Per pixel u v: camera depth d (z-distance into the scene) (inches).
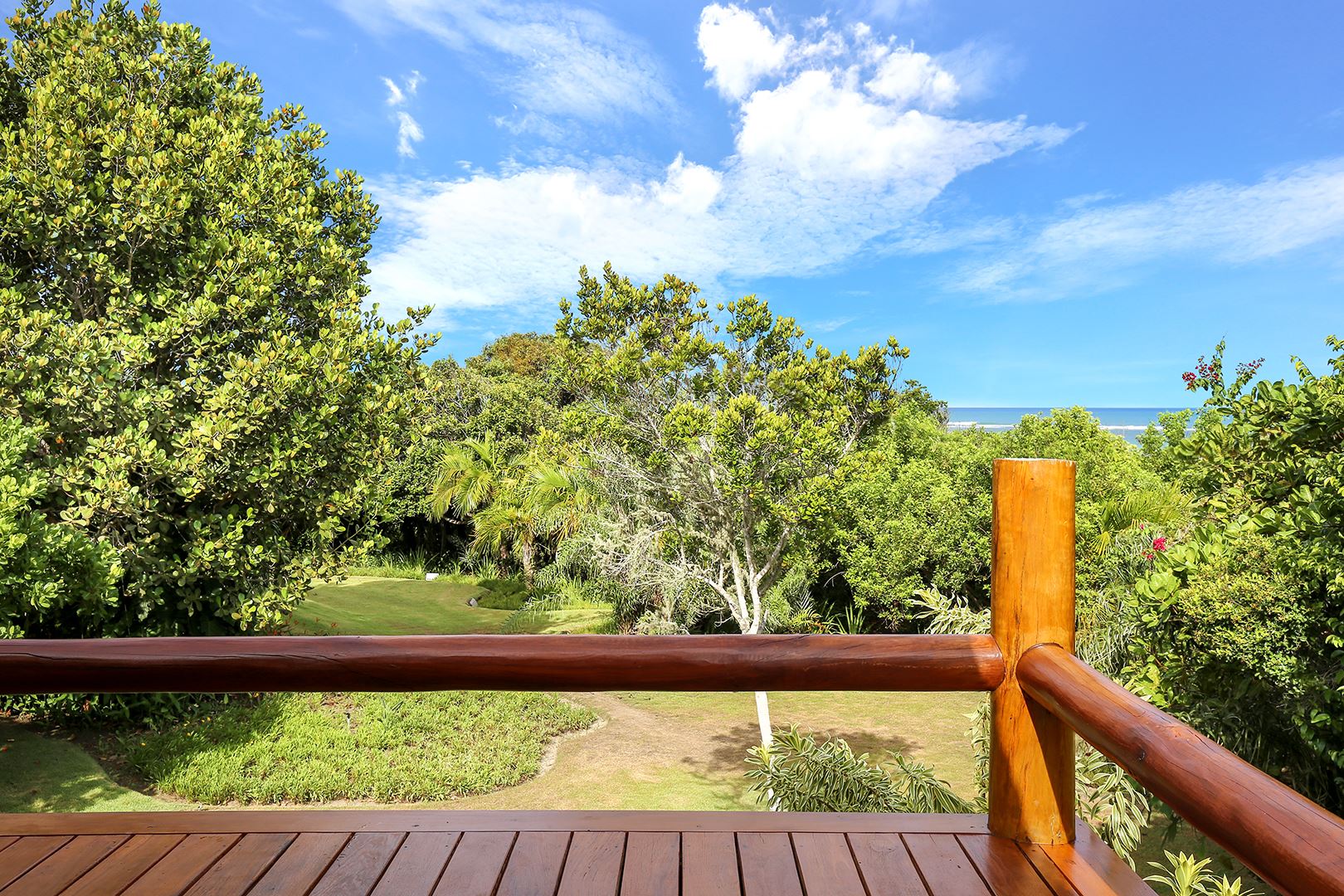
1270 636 174.6
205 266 346.9
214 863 76.5
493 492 747.4
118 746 321.7
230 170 367.9
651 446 381.7
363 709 379.2
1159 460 610.9
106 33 379.6
